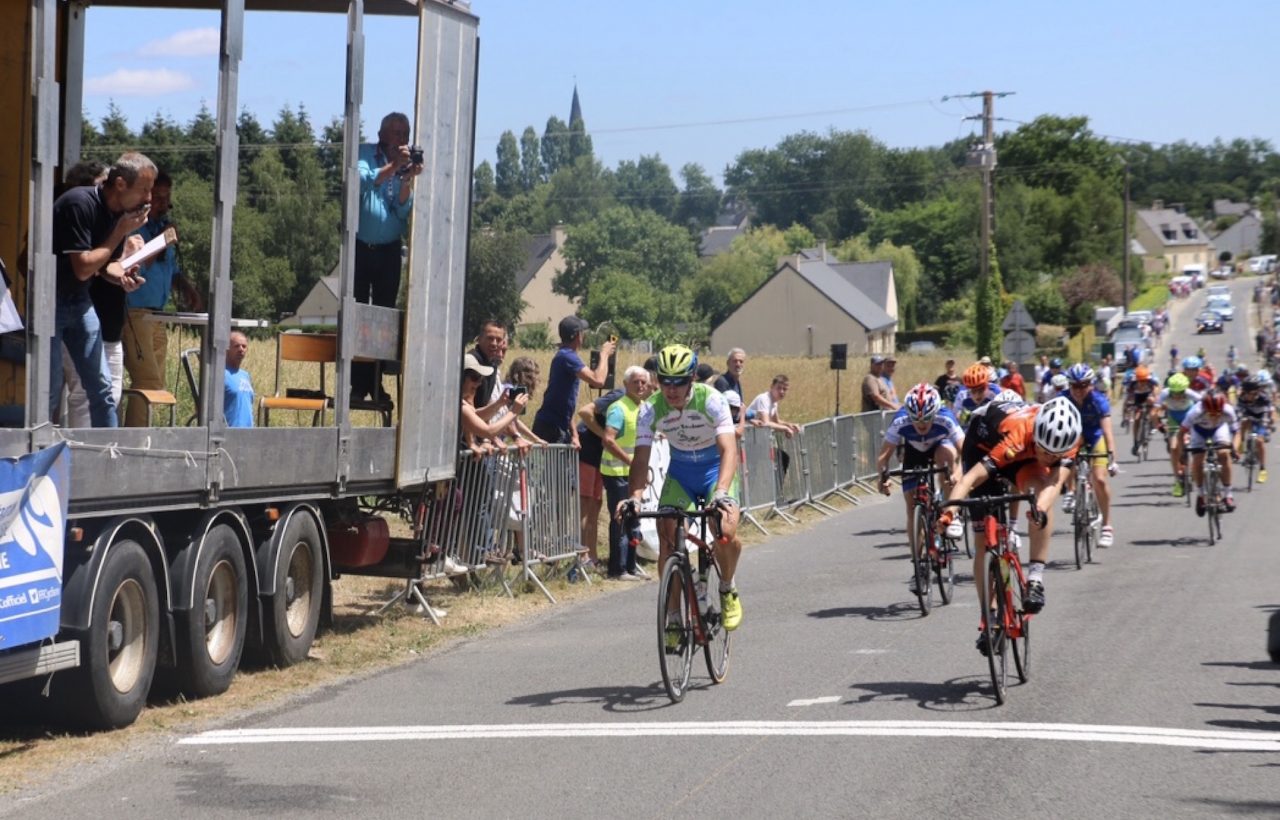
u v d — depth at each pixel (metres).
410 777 8.82
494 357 18.03
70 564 9.70
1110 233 167.88
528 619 15.89
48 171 9.23
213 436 11.18
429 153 14.02
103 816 8.00
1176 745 9.45
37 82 9.17
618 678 12.18
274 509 12.45
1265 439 31.27
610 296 137.00
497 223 109.50
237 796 8.40
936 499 16.62
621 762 9.14
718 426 11.48
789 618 15.62
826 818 7.81
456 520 16.41
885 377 34.44
